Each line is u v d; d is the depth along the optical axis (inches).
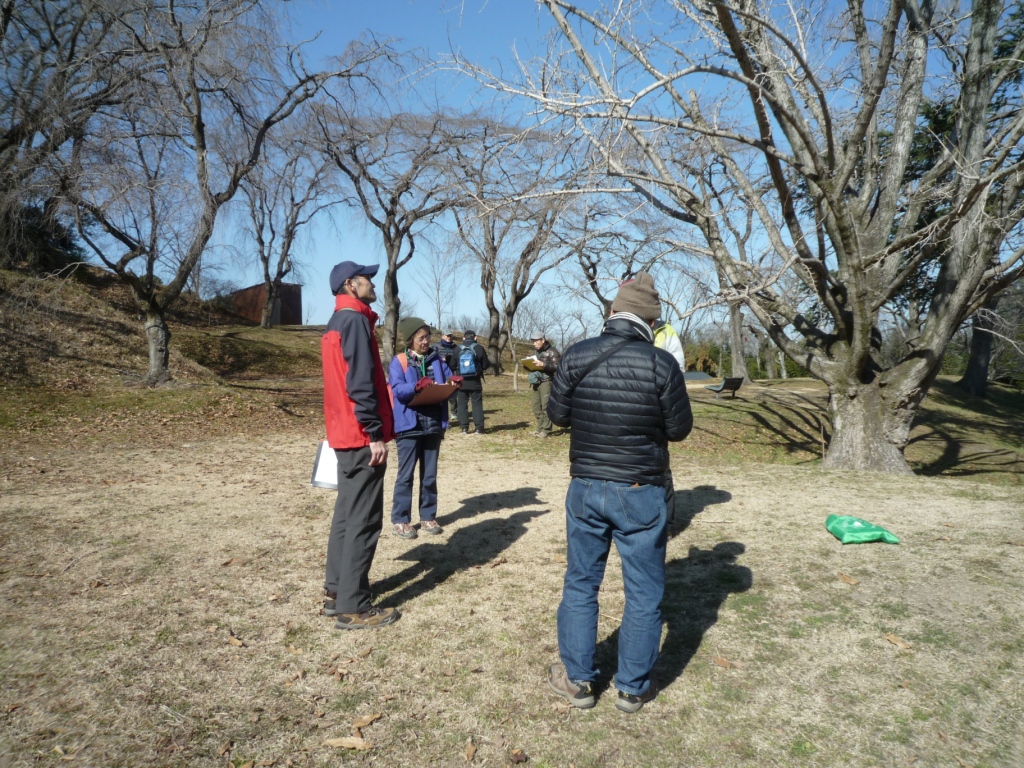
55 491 276.7
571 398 116.8
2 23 537.6
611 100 272.8
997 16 366.9
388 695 119.8
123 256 568.1
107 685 120.8
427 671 128.0
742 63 280.7
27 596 160.7
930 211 453.1
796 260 340.8
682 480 301.9
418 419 208.4
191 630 143.9
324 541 206.5
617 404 110.3
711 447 567.5
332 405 143.6
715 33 319.6
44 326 644.7
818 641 135.9
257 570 180.9
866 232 384.5
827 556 183.2
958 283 365.7
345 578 143.9
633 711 113.8
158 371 597.3
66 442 417.4
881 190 389.7
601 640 141.4
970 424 844.0
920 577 164.7
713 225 381.7
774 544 195.6
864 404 378.0
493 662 131.4
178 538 208.8
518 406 673.6
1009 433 808.3
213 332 1172.5
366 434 141.9
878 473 322.0
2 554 191.3
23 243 586.9
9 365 559.5
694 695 118.7
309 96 653.9
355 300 146.2
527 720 112.3
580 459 114.2
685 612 151.4
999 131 328.2
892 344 526.6
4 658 129.7
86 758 100.4
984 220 327.0
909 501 249.1
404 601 160.6
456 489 284.5
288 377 969.5
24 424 455.5
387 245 941.8
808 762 100.4
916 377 364.2
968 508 234.4
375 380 146.2
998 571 165.5
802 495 263.0
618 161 356.2
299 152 813.9
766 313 401.7
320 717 113.0
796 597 156.9
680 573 175.3
